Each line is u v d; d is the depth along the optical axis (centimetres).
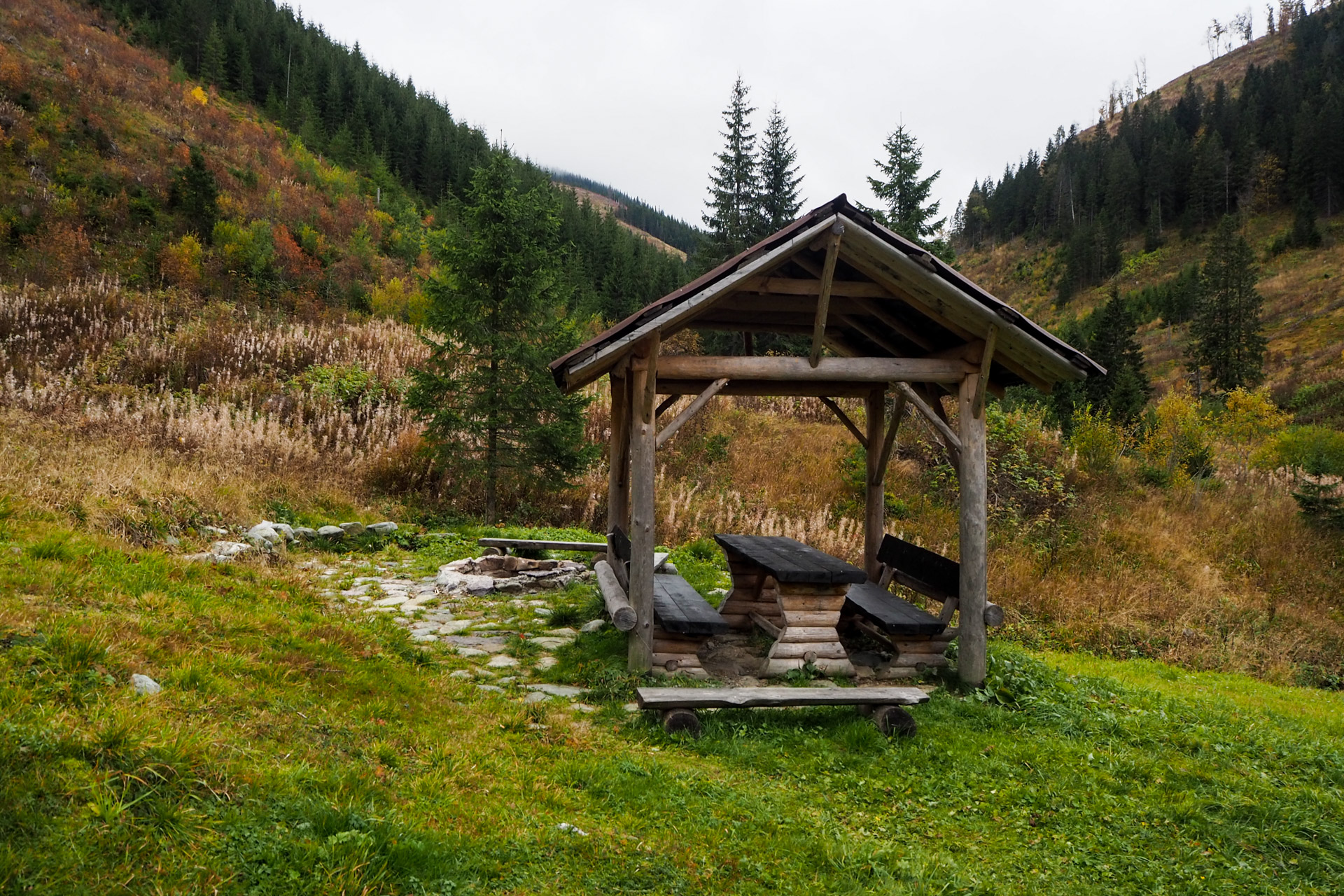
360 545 1080
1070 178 11425
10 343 1662
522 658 655
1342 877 392
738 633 804
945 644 680
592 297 3941
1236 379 4275
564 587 948
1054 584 1188
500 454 1327
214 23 6662
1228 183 9019
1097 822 434
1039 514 1430
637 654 595
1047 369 636
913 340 716
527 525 1375
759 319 780
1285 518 1523
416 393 1284
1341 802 485
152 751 289
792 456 1686
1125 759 526
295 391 1642
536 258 1305
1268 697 856
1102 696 670
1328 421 3397
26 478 759
